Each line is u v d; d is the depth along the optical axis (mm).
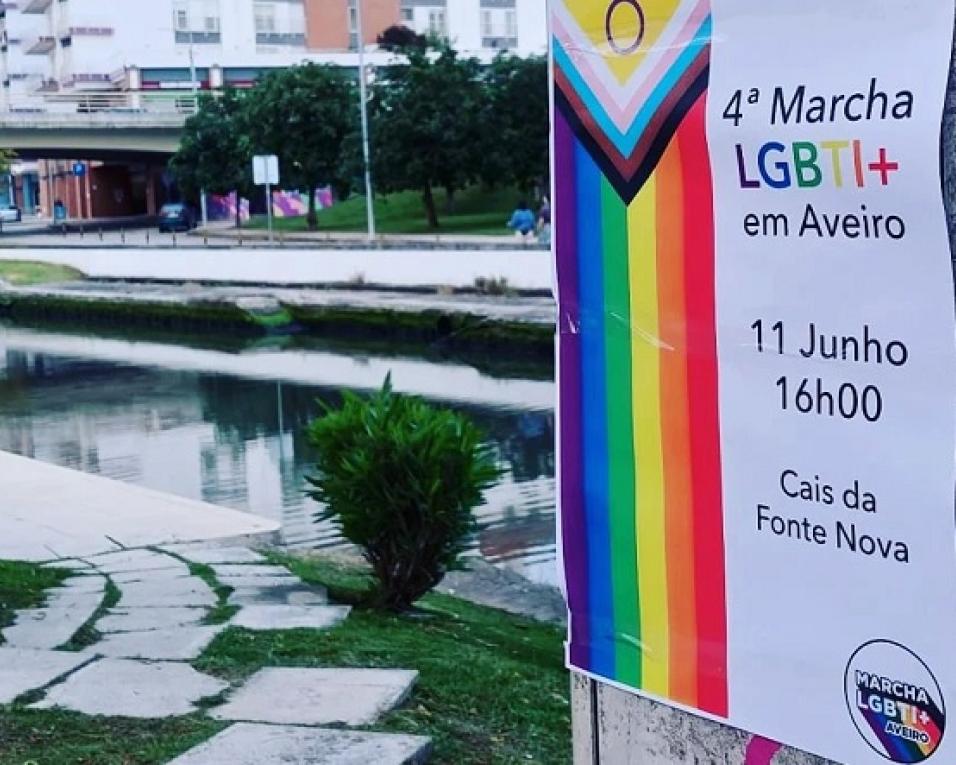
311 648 5391
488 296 28422
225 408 20797
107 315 34250
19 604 6461
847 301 2248
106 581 7164
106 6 83062
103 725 4430
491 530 11766
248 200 64750
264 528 9289
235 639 5551
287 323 30344
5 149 64500
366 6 87375
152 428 19141
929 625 2205
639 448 2664
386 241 47438
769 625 2467
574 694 2957
